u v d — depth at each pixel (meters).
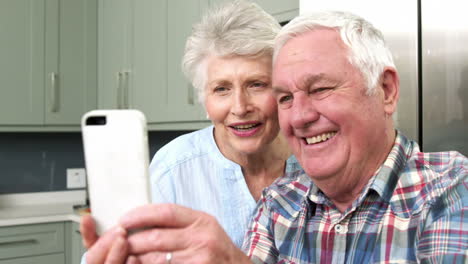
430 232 0.77
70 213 3.02
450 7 1.20
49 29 3.17
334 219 0.92
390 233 0.83
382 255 0.83
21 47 3.07
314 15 0.86
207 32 1.06
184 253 0.64
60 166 3.59
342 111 0.82
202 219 0.65
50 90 3.17
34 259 2.87
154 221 0.64
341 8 1.40
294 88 0.85
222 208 1.19
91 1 3.33
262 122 1.09
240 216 1.18
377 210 0.86
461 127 1.19
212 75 1.08
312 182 0.97
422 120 1.26
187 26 2.52
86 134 0.66
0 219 2.78
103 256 0.63
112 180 0.66
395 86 0.88
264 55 1.04
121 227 0.63
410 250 0.80
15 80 3.05
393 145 0.90
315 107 0.84
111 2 3.19
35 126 3.14
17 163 3.43
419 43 1.26
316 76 0.82
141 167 0.65
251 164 1.19
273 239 1.01
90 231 0.65
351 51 0.82
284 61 0.86
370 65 0.83
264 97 1.07
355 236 0.87
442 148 1.22
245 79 1.05
